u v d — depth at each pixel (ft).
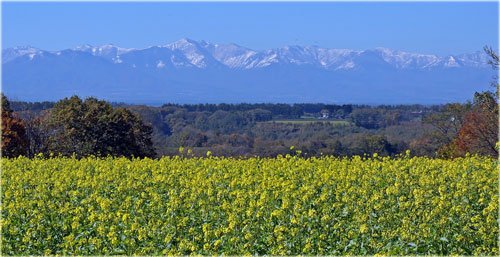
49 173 114.21
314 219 68.39
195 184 89.45
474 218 67.82
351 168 109.91
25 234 69.62
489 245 63.98
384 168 107.45
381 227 66.39
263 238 64.08
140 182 94.32
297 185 95.76
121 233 67.15
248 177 95.71
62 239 69.92
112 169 114.42
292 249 62.18
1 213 77.20
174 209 73.82
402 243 61.93
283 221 67.92
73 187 97.25
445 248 62.80
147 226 67.41
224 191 84.94
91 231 69.82
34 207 81.82
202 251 61.16
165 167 113.29
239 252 60.49
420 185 92.68
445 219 67.05
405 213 71.67
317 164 116.26
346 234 64.64
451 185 91.20
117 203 83.15
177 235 66.03
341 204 75.66
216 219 70.85
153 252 62.08
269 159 125.08
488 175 101.24
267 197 74.90
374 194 80.18
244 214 70.18
